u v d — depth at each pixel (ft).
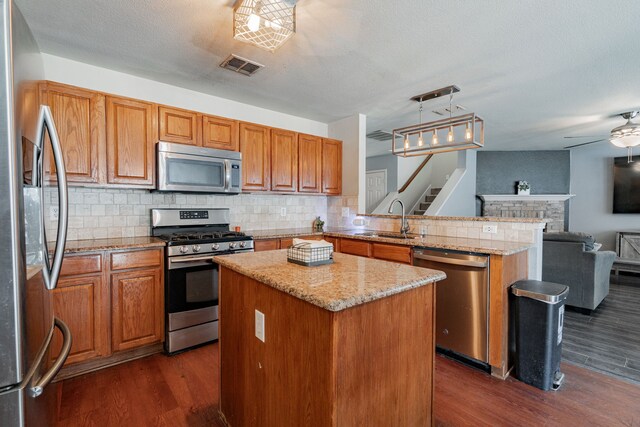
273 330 4.48
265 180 11.81
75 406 6.27
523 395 6.72
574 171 22.36
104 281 7.66
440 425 5.78
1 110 2.80
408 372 4.56
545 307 6.85
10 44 2.84
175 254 8.52
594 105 12.70
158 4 6.39
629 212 20.18
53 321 4.21
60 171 3.79
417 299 4.67
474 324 7.80
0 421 2.83
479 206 23.57
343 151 14.46
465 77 9.98
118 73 9.58
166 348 8.56
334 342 3.53
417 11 6.61
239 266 5.24
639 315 11.50
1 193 2.81
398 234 11.62
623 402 6.46
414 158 26.27
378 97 11.72
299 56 8.60
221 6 6.46
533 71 9.53
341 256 6.39
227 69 9.34
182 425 5.79
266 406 4.64
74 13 6.67
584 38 7.69
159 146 9.09
